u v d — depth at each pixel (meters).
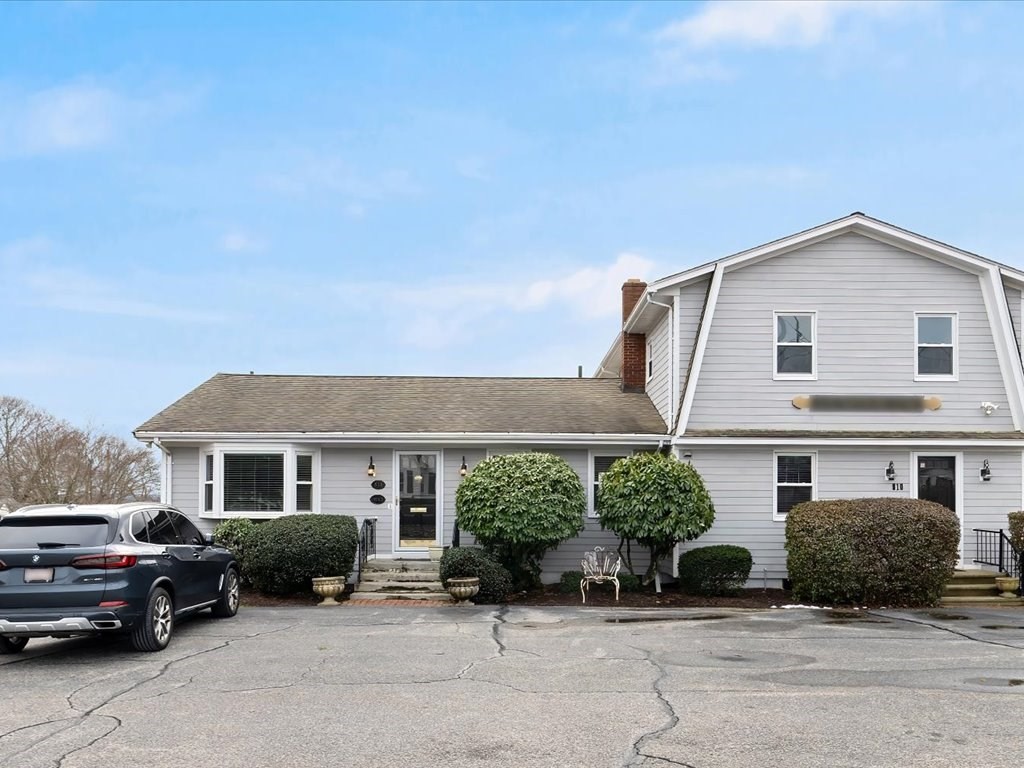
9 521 10.88
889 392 19.55
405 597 17.36
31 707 8.45
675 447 19.39
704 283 19.86
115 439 48.19
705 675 9.86
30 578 10.36
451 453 20.17
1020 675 9.90
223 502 19.23
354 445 19.91
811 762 6.76
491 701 8.65
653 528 17.25
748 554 18.11
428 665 10.42
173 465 19.67
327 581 16.61
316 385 23.28
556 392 23.19
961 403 19.55
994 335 19.61
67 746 7.20
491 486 17.50
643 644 11.95
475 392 22.95
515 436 19.66
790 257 19.78
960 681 9.56
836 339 19.66
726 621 14.28
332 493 19.95
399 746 7.19
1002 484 19.44
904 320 19.67
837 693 8.96
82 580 10.39
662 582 19.34
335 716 8.09
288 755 6.97
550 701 8.65
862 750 7.05
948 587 17.72
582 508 18.11
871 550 16.58
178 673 9.95
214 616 14.36
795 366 19.69
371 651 11.34
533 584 18.47
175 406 21.02
